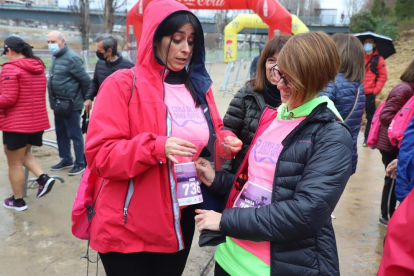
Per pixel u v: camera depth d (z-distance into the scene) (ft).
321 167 4.07
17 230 10.98
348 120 9.35
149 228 5.20
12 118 11.23
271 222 4.08
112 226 5.18
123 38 90.27
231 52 77.92
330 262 4.49
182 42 5.32
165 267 6.13
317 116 4.35
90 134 4.97
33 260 9.48
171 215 5.30
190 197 5.63
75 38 111.14
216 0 35.78
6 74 10.93
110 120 4.92
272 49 6.38
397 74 47.06
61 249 10.05
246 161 5.34
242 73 57.16
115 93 5.00
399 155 6.12
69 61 14.44
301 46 4.16
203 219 4.63
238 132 7.09
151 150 4.71
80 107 15.24
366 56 20.48
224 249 5.16
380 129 11.47
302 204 3.97
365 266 9.49
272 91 6.63
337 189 4.01
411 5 68.49
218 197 6.21
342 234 11.19
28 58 11.53
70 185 14.53
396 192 6.19
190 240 6.32
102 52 14.32
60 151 16.05
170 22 5.10
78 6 93.35
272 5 34.53
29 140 12.12
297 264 4.46
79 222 5.69
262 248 4.67
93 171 5.05
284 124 4.76
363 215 12.57
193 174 5.69
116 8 82.43
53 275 8.86
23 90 11.23
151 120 5.09
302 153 4.32
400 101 10.16
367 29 71.56
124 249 5.24
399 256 3.76
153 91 5.20
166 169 5.19
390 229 3.94
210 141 6.07
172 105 5.61
